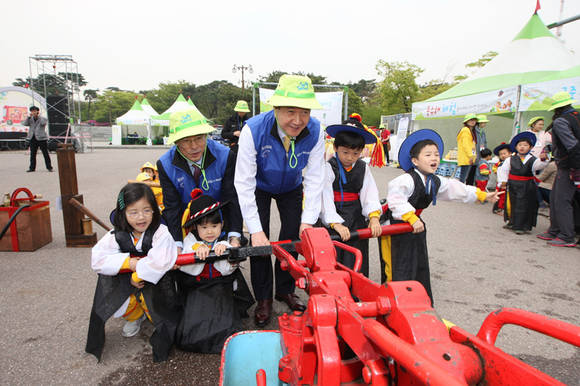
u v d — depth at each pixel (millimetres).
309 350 1599
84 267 4078
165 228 2568
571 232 5180
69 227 4719
